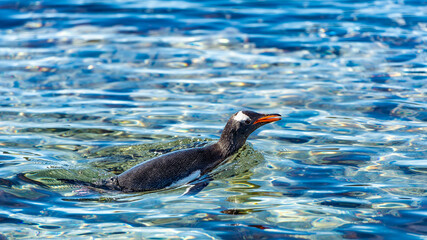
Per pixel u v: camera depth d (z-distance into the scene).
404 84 16.30
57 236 8.42
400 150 11.84
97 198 9.85
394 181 10.29
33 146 12.41
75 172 10.93
